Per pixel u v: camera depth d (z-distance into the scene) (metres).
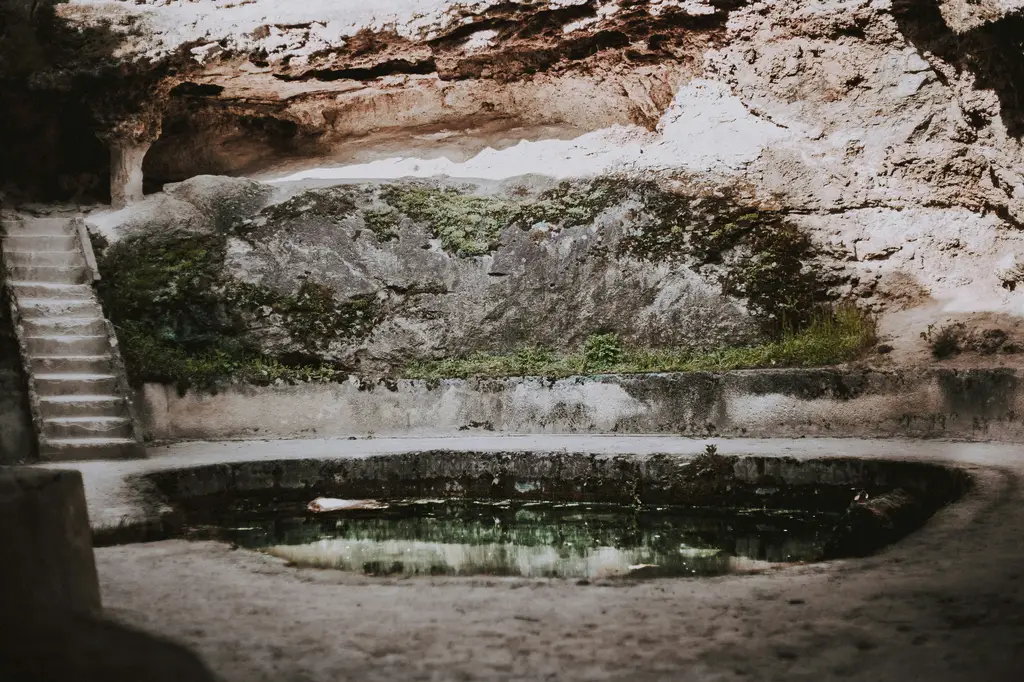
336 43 15.34
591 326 13.57
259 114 17.41
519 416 12.39
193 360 13.20
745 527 8.57
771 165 13.78
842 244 13.17
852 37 13.36
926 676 3.58
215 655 3.98
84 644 3.60
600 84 15.84
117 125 15.46
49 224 14.02
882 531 7.84
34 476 4.29
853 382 11.05
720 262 13.23
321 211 14.19
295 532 8.60
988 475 8.03
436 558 7.36
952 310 12.45
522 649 4.02
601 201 13.98
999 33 11.33
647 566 6.99
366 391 12.79
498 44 15.24
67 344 12.38
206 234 14.09
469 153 16.44
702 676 3.66
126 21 15.43
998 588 4.71
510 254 13.89
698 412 11.66
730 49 14.32
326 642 4.16
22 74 15.41
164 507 7.92
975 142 12.59
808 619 4.38
